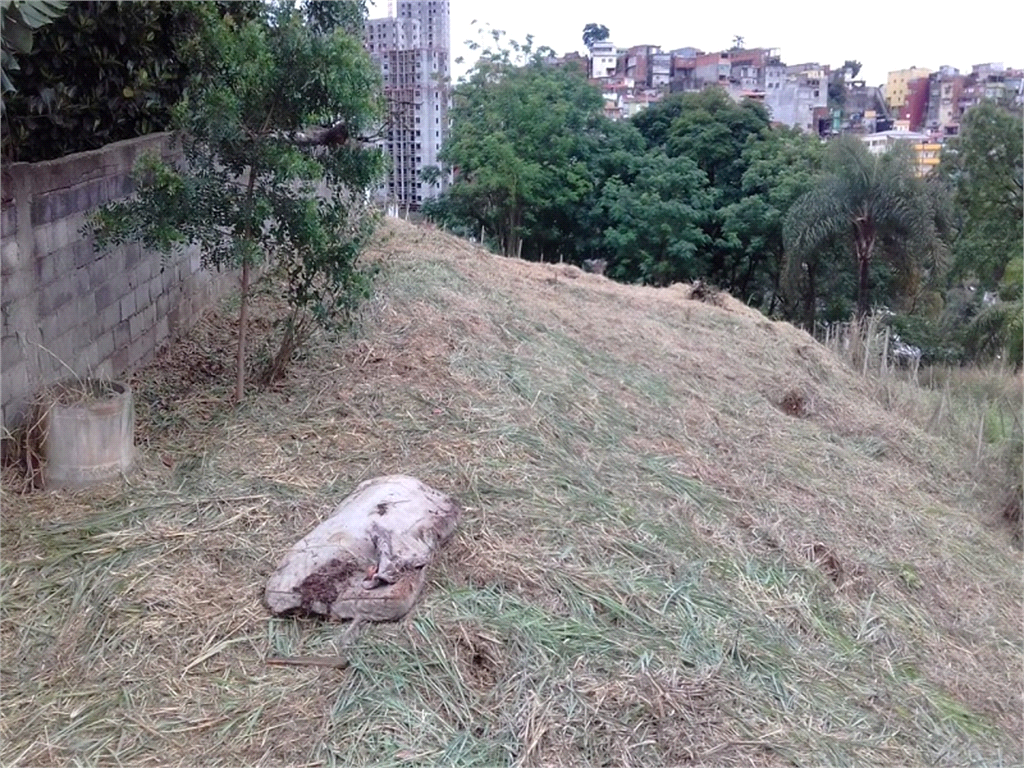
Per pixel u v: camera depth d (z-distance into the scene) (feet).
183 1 17.07
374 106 15.48
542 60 82.74
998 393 40.75
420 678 10.59
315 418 16.16
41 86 17.35
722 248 78.07
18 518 12.80
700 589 13.82
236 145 14.87
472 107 79.77
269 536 12.79
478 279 28.96
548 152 77.36
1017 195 76.84
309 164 14.85
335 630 11.21
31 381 14.28
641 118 88.58
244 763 9.38
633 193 75.36
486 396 18.21
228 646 10.87
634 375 24.22
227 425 15.72
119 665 10.53
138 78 18.98
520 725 10.13
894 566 17.83
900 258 65.67
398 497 12.79
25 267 14.05
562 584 12.68
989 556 20.39
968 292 80.69
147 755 9.41
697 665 11.82
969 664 15.14
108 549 12.24
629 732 10.32
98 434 13.61
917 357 47.98
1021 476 24.14
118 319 17.19
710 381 26.55
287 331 17.44
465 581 12.34
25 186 14.01
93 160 16.11
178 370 18.33
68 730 9.67
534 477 15.52
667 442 20.04
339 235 16.74
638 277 77.97
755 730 10.92
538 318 26.45
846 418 27.61
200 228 15.25
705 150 79.00
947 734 12.42
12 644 10.79
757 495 18.67
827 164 66.13
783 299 76.33
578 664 11.16
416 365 18.71
